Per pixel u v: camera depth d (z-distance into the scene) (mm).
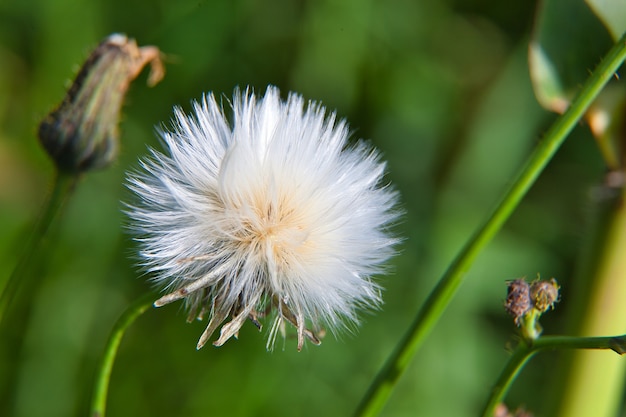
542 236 354
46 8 343
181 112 212
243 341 309
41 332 306
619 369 234
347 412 304
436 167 355
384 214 214
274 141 212
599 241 232
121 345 319
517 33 377
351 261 211
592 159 359
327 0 351
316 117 215
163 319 322
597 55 231
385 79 356
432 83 360
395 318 322
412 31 363
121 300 322
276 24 356
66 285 313
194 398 305
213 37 352
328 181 213
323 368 307
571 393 234
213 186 211
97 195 323
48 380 302
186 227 209
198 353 312
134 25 351
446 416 314
